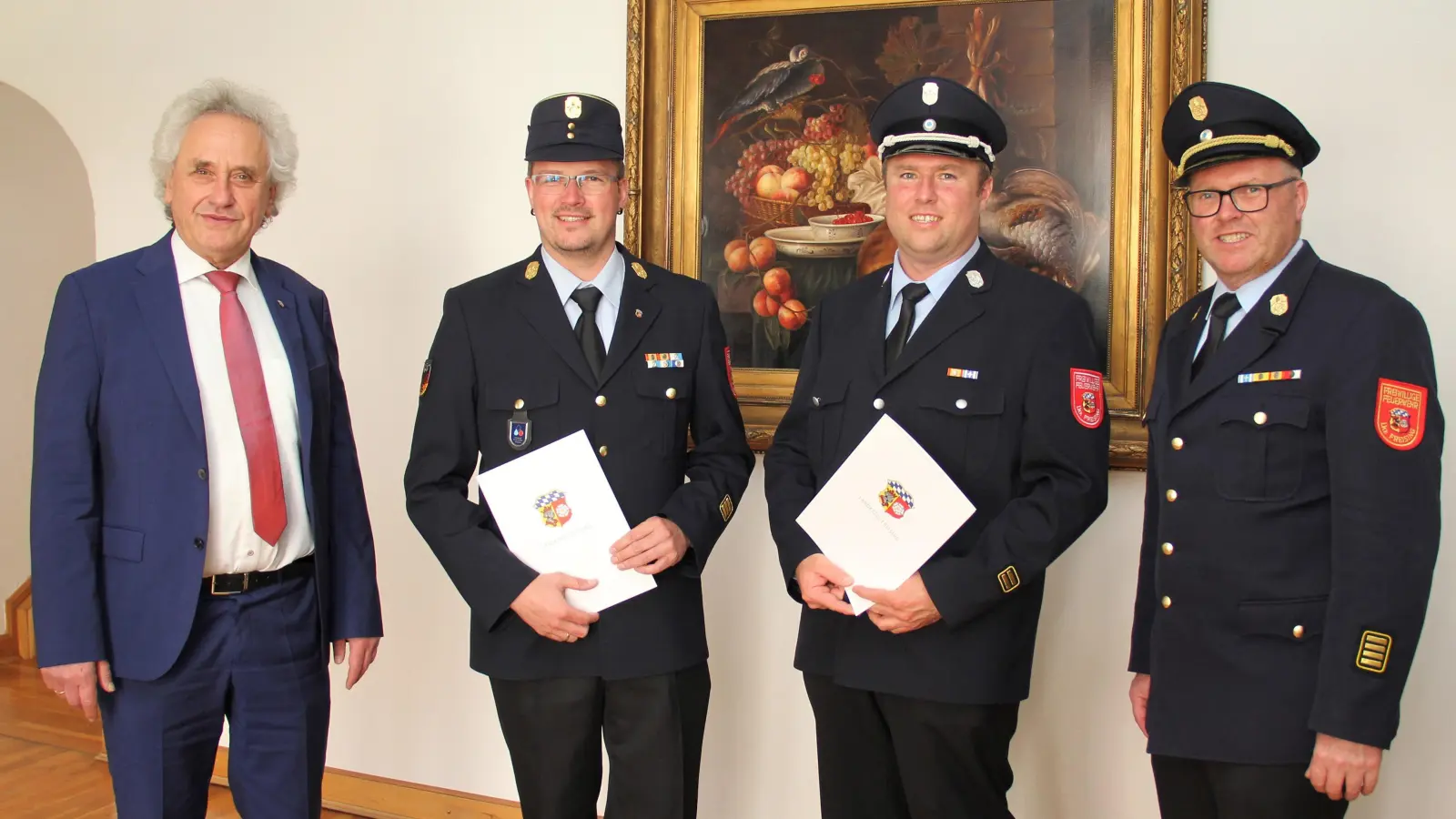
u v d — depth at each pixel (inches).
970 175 66.2
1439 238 79.4
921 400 66.3
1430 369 56.4
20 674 157.8
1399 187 80.1
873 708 68.4
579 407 71.2
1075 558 88.9
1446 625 80.0
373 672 110.3
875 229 92.0
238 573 66.2
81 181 172.2
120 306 65.2
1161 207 84.7
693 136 96.7
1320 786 54.1
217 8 115.0
